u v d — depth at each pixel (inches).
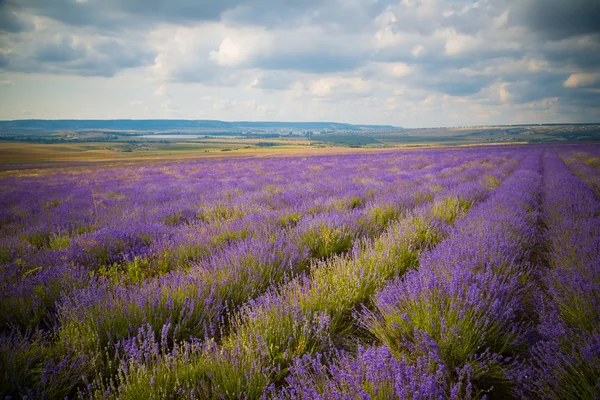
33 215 393.7
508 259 164.6
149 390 85.4
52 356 106.1
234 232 242.1
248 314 121.6
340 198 386.9
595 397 73.6
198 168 1344.7
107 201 478.0
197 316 127.4
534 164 902.4
